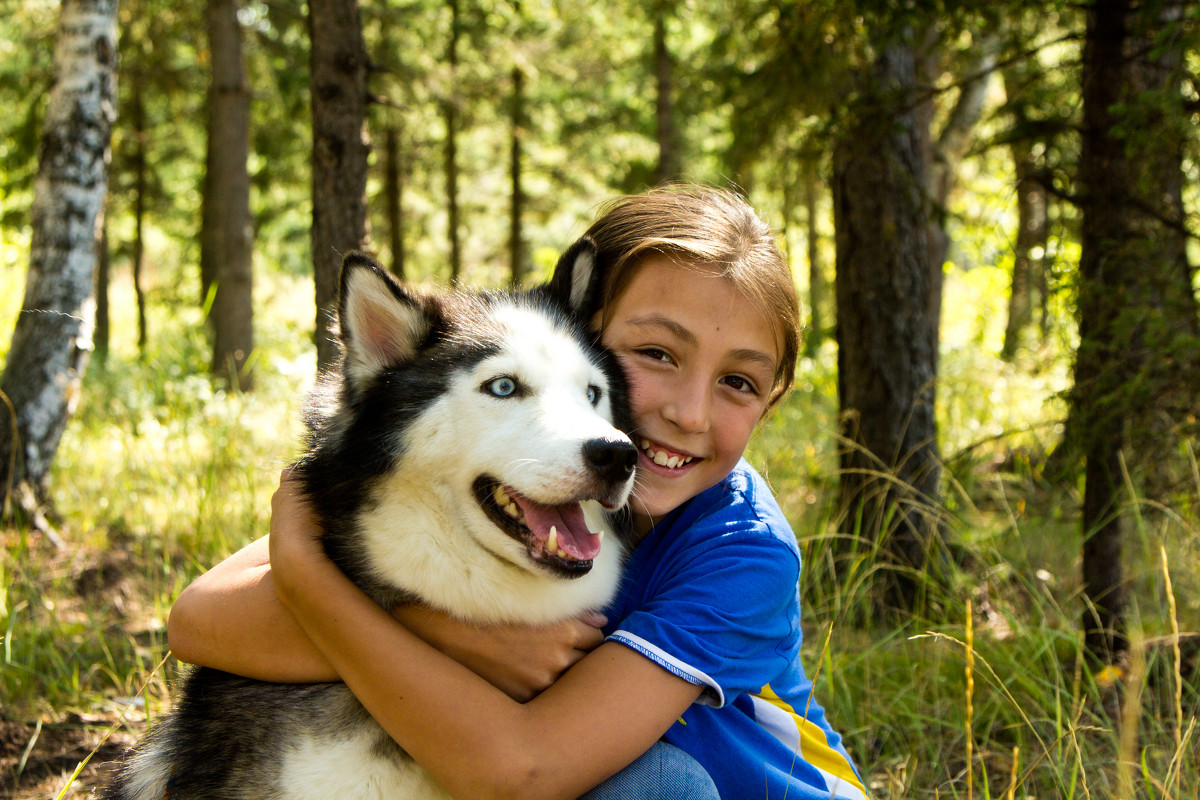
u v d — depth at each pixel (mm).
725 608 2051
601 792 1974
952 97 9547
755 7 5387
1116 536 3814
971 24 4301
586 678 1972
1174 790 2629
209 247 14555
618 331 2393
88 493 5895
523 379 2234
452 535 2211
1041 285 4656
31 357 5320
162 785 2287
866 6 4090
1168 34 3375
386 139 17000
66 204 5391
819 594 4215
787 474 6008
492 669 2154
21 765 3055
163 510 5703
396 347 2387
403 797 2070
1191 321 3699
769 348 2338
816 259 16391
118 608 4402
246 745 2127
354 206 4652
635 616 2076
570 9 15703
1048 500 5543
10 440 5184
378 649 1958
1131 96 3668
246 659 2178
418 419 2217
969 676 2582
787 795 2061
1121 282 3736
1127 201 3740
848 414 4727
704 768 2062
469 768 1869
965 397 7980
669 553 2289
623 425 2393
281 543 2164
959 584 4254
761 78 4844
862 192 4738
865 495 4453
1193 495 3859
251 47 13773
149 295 19406
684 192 2609
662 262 2330
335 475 2289
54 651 3729
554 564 2094
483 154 20219
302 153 16188
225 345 11258
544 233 22953
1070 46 5004
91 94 5453
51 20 12438
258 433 6668
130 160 16891
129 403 8414
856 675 3734
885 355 4738
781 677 2348
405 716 1917
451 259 17906
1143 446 3746
